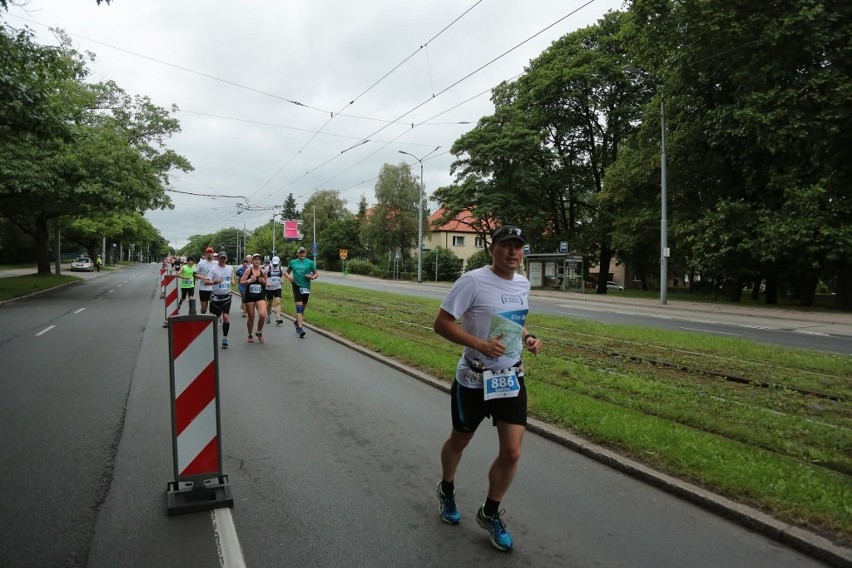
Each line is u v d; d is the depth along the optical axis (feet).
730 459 14.40
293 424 18.65
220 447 12.64
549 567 10.16
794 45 68.33
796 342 42.68
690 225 84.48
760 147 72.74
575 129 121.39
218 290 33.63
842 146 68.44
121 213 88.89
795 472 13.64
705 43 74.74
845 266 73.92
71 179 74.49
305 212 264.52
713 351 34.09
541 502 12.87
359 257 233.96
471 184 124.16
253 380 25.20
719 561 10.41
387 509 12.43
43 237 115.65
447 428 18.40
